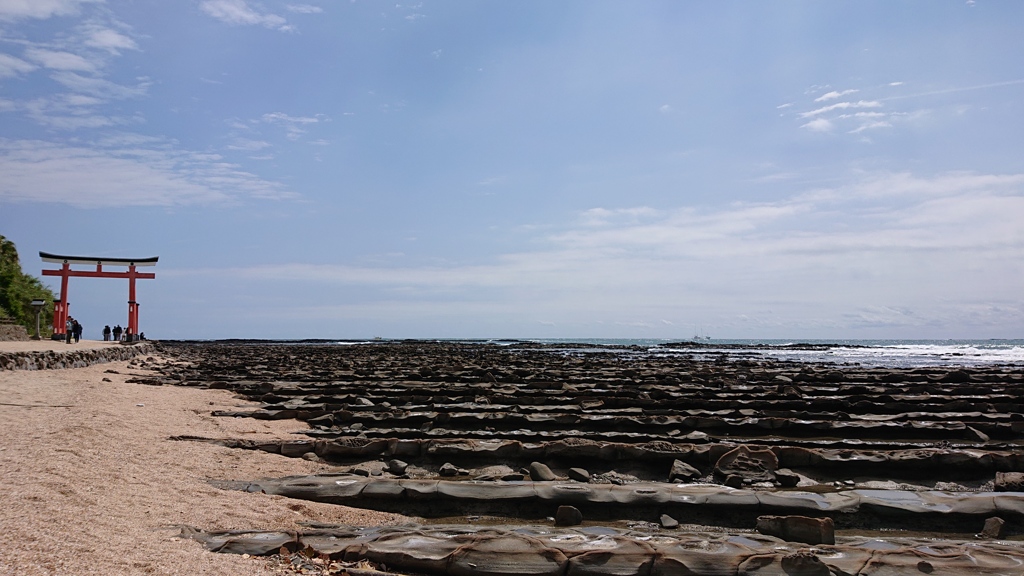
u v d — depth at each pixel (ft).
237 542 21.98
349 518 27.89
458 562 21.18
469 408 58.08
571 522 28.25
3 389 47.42
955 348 325.62
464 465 38.52
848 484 35.27
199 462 34.01
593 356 176.96
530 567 20.97
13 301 143.33
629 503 29.45
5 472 25.00
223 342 401.29
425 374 94.58
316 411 54.34
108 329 146.82
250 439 40.45
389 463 37.93
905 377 90.27
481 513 29.73
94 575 16.84
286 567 20.24
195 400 60.75
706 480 35.50
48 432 32.73
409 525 26.35
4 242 163.12
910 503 28.73
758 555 20.83
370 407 56.80
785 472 35.32
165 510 24.89
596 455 38.09
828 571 20.17
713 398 66.95
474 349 240.12
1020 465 35.99
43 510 21.34
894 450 37.99
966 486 35.19
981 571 20.45
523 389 76.43
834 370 106.01
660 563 20.70
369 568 21.04
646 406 60.80
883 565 20.75
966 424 50.57
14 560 16.78
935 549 22.27
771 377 92.32
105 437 34.17
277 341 453.17
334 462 38.99
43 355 68.33
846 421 51.80
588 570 20.71
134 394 56.75
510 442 39.40
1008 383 83.61
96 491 24.93
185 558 19.44
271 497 29.14
